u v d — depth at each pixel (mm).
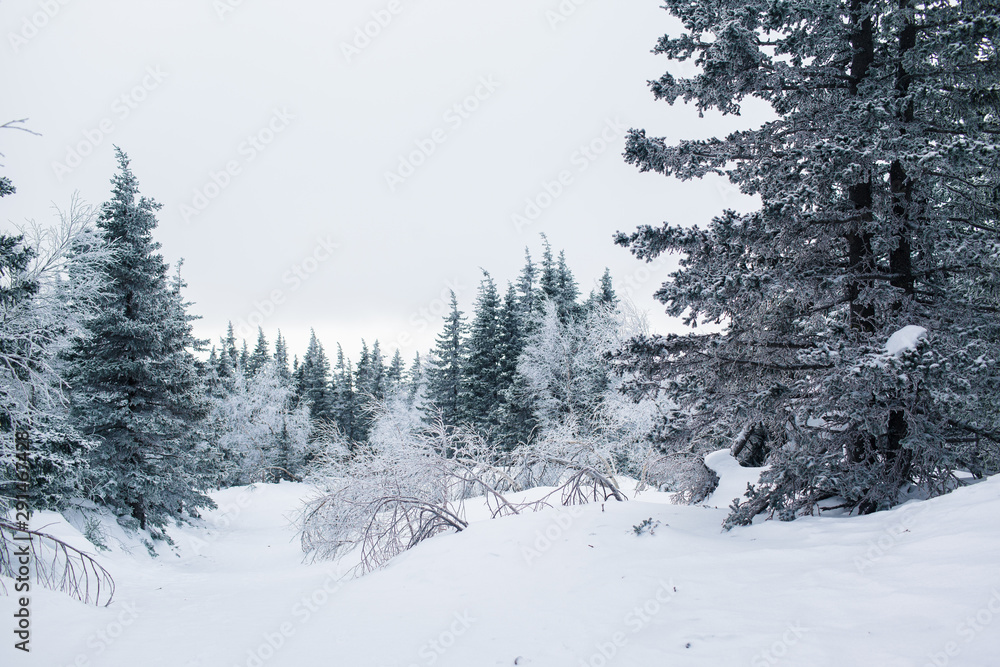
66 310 10875
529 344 33344
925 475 7406
